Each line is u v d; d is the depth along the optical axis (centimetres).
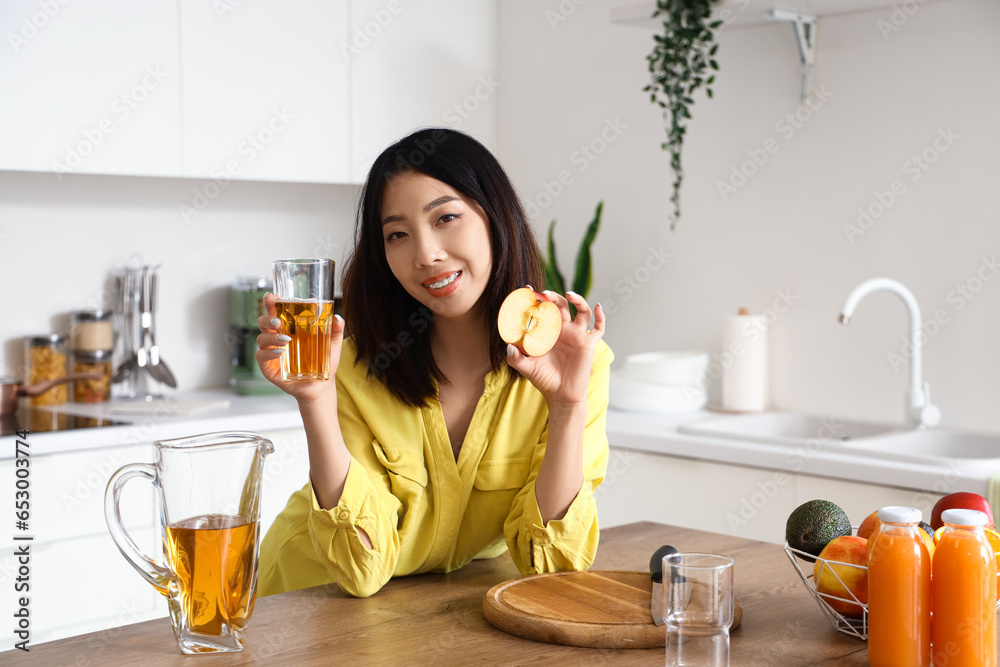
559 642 98
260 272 324
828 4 245
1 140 237
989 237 236
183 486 93
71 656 94
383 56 309
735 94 284
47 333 279
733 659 93
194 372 311
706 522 237
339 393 134
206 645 94
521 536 124
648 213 307
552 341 115
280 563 142
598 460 133
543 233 338
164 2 261
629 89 308
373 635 101
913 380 238
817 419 267
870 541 91
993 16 233
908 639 88
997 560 96
